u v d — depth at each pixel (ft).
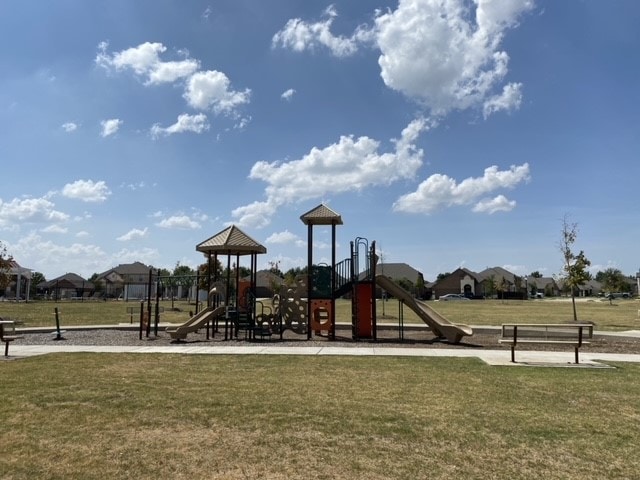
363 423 20.62
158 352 43.21
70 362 37.09
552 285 422.41
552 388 28.12
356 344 51.39
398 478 15.08
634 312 128.26
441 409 23.07
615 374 32.96
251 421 20.85
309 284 60.64
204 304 162.30
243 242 63.67
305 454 17.02
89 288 339.16
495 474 15.42
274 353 42.75
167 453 17.06
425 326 74.74
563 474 15.47
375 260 59.47
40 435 18.90
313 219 61.36
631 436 19.25
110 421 20.81
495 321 92.17
